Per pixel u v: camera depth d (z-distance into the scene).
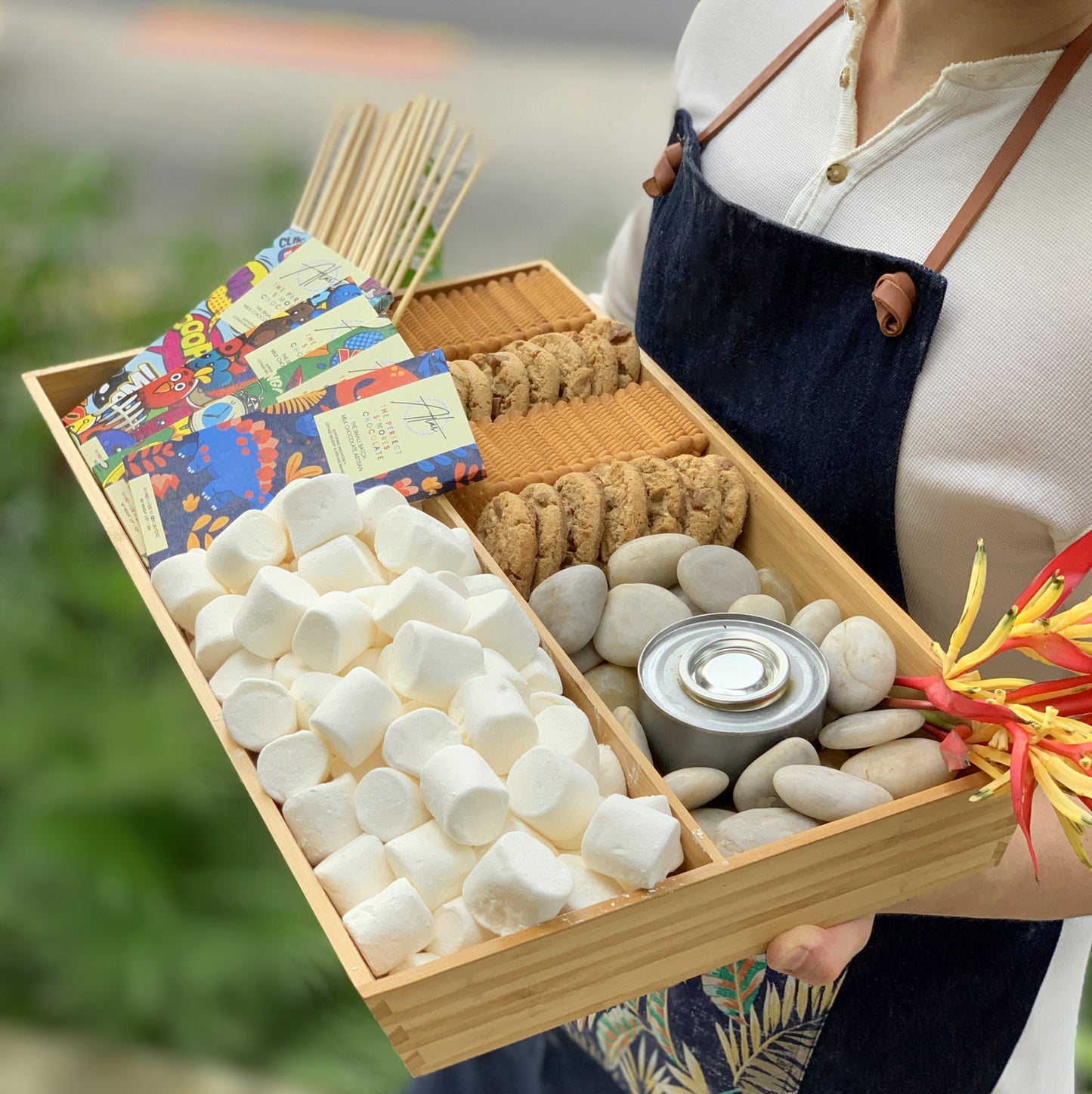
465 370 1.17
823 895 0.82
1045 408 0.90
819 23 1.09
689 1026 1.09
